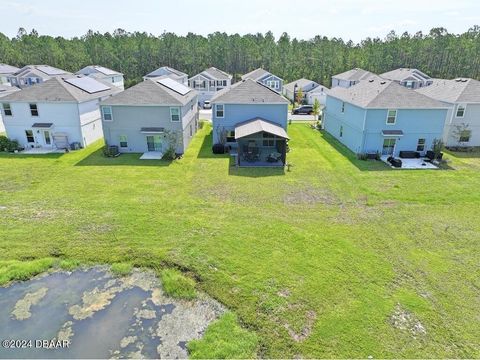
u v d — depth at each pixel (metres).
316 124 42.22
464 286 12.02
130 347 9.77
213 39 91.81
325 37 93.69
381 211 17.86
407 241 14.93
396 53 77.69
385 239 15.06
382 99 26.75
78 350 9.67
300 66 81.00
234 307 11.09
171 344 9.85
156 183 21.61
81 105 29.36
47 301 11.53
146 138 28.48
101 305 11.37
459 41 73.75
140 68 82.94
